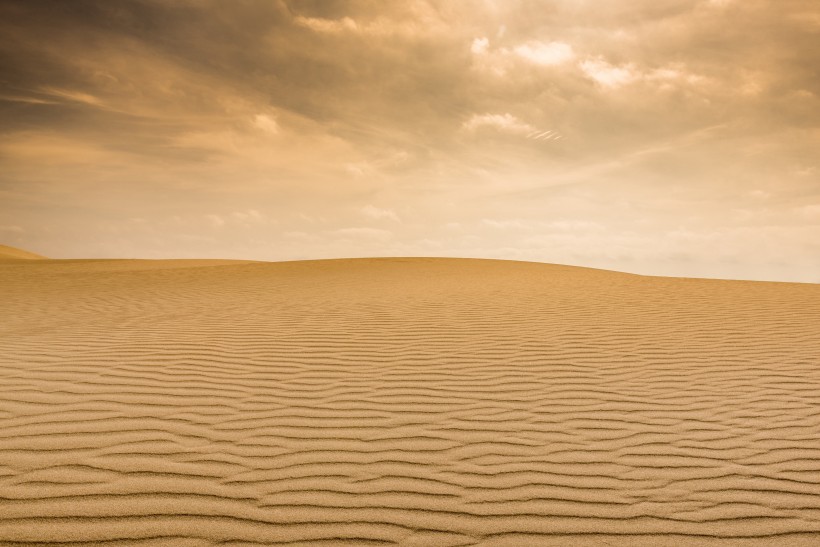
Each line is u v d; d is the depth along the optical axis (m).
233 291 13.02
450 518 2.89
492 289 13.15
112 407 4.36
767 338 7.47
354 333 7.62
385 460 3.58
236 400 4.68
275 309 9.88
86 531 2.64
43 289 13.98
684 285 14.13
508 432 4.11
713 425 4.29
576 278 16.33
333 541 2.63
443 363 6.08
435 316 9.09
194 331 7.66
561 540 2.71
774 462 3.63
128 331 7.64
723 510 3.01
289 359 6.13
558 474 3.43
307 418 4.31
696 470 3.51
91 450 3.54
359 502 3.02
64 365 5.57
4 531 2.60
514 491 3.20
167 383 5.07
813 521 2.91
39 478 3.13
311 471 3.39
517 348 6.82
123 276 18.06
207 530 2.69
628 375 5.68
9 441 3.61
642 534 2.77
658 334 7.71
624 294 12.12
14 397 4.49
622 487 3.27
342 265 22.22
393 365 5.96
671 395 5.04
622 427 4.24
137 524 2.72
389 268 20.47
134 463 3.39
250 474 3.31
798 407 4.72
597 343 7.12
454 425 4.23
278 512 2.89
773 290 12.87
